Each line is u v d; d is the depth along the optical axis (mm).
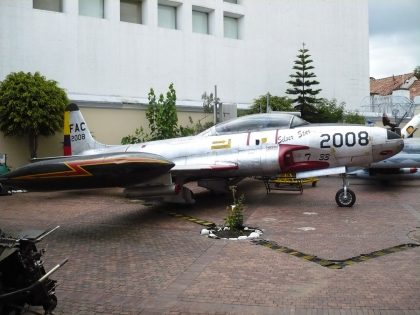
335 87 28984
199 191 15500
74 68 20125
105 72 20953
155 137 18562
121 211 11711
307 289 5582
